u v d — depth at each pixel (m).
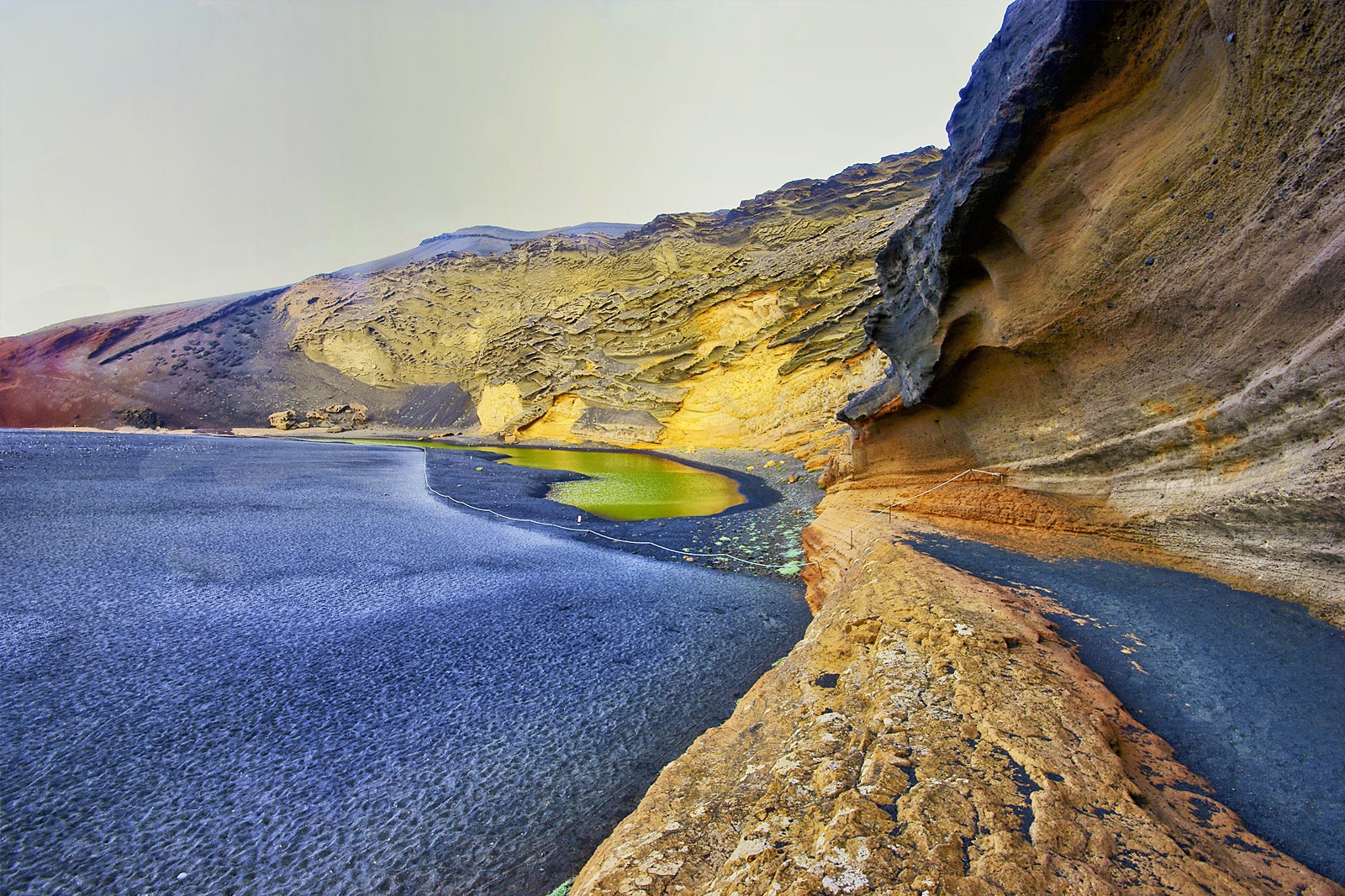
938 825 2.51
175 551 11.62
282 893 4.23
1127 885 2.20
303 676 7.20
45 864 4.25
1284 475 5.59
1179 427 6.89
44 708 6.04
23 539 11.30
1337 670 4.43
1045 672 4.13
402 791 5.37
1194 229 6.36
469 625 9.18
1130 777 3.05
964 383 10.81
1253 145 5.61
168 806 4.92
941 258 9.52
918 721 3.48
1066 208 7.85
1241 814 3.06
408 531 15.53
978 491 10.43
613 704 7.15
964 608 5.30
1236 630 5.14
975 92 9.10
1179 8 6.17
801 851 2.54
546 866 4.62
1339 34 4.67
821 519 14.30
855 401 14.55
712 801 3.50
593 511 20.52
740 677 7.99
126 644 7.53
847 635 5.49
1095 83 7.14
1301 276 5.30
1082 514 8.54
